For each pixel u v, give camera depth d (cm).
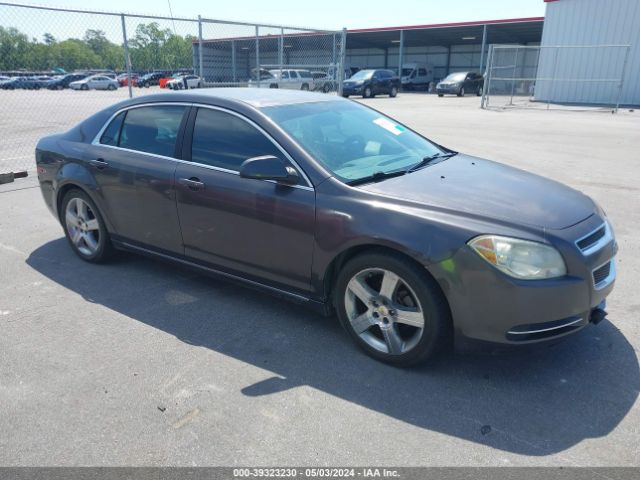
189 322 374
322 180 326
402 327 319
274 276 355
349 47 5369
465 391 293
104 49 1048
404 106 2362
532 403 282
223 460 243
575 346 337
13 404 283
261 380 304
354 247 314
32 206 680
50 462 242
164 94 418
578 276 277
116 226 446
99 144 450
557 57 2517
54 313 387
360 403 283
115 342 346
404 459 243
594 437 256
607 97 2433
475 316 280
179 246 404
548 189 342
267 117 360
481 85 3388
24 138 1351
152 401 285
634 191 738
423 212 296
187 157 388
